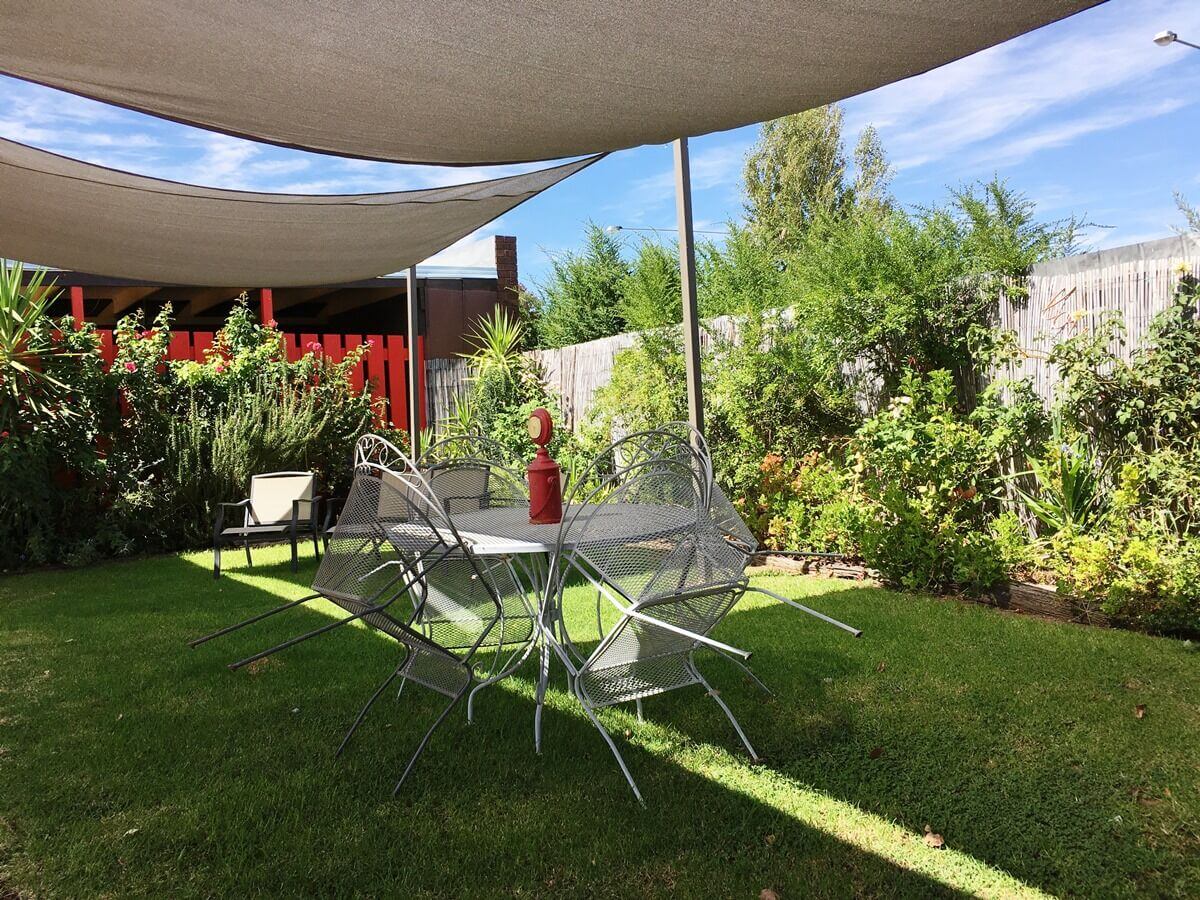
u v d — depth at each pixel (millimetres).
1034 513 5258
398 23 2316
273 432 8805
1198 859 2293
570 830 2572
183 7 2291
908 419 5586
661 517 3490
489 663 4203
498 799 2789
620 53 2465
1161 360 4480
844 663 3924
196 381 8922
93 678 4168
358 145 3512
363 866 2420
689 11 2184
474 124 3172
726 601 3289
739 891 2234
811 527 6176
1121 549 4484
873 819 2564
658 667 3156
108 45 2561
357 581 3186
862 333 6152
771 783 2816
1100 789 2682
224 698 3818
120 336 8656
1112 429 4852
